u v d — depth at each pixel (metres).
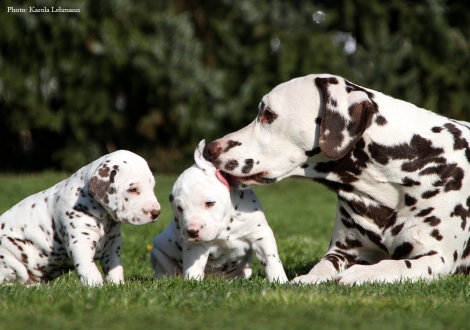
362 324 7.25
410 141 10.52
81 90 37.84
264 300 8.20
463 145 10.72
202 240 9.79
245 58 41.53
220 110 40.19
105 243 10.79
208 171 10.25
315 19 41.62
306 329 7.00
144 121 39.47
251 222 10.67
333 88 10.26
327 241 16.50
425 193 10.46
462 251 10.75
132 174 10.14
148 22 38.62
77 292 8.52
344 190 10.87
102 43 36.53
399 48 41.09
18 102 37.19
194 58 39.09
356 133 10.08
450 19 44.09
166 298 8.30
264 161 10.60
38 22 36.22
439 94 42.81
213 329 7.04
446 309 7.92
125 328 7.09
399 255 10.68
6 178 31.50
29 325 7.24
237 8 42.34
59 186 11.08
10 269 11.02
